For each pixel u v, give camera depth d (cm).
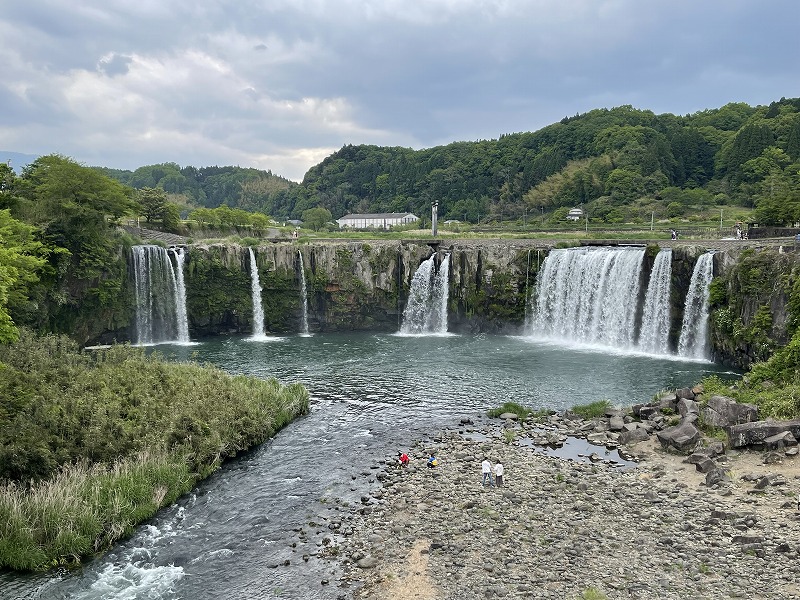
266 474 3341
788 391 3819
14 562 2377
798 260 5209
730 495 2803
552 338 8006
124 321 7625
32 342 4503
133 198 10512
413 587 2194
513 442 3791
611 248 7681
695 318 6438
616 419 4044
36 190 7050
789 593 2006
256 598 2184
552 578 2192
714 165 18538
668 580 2130
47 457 2925
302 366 6238
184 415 3566
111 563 2448
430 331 8888
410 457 3566
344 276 8925
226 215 12800
